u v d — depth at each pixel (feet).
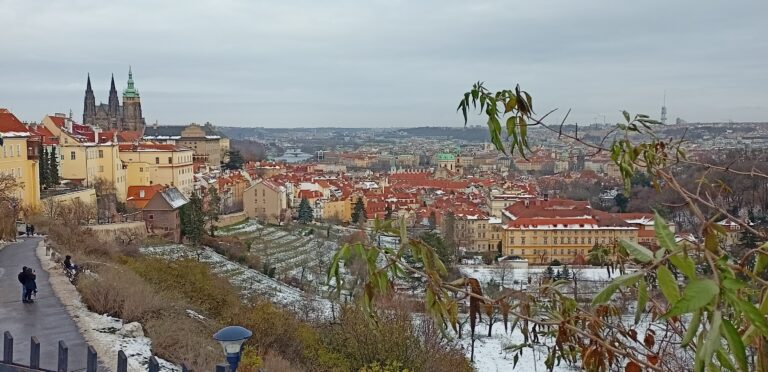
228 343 38.14
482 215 419.33
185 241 291.38
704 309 10.18
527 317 18.37
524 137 19.60
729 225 19.77
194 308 104.63
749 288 13.64
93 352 39.42
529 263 310.86
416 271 16.56
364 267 16.66
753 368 12.09
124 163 366.63
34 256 133.49
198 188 426.51
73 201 256.93
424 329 99.86
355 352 94.58
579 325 22.43
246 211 455.22
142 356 67.56
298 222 453.99
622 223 322.96
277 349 92.53
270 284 229.86
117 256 156.15
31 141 237.04
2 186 198.70
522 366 145.18
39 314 81.87
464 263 331.36
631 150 22.36
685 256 11.57
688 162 22.74
